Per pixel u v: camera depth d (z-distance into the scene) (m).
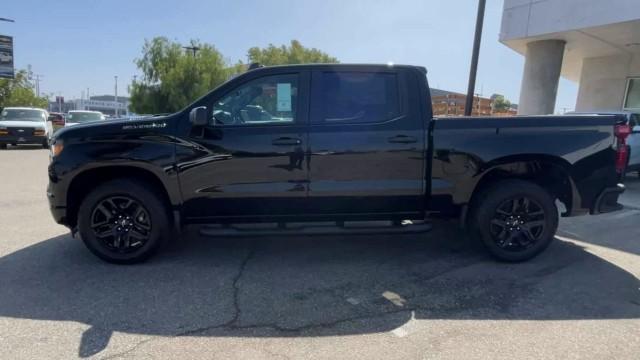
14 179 9.20
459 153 4.18
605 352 2.79
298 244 4.95
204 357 2.70
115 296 3.54
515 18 13.31
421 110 4.18
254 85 4.15
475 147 4.18
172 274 4.02
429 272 4.14
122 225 4.16
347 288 3.76
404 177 4.19
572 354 2.77
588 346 2.86
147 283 3.80
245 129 4.08
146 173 4.18
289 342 2.89
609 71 15.75
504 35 13.71
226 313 3.28
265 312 3.30
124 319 3.17
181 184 4.09
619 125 4.34
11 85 39.84
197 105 4.09
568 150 4.23
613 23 10.94
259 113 4.16
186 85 42.75
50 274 3.98
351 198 4.19
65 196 4.09
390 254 4.65
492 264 4.36
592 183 4.35
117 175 4.23
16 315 3.21
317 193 4.14
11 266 4.17
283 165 4.09
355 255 4.61
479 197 4.32
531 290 3.74
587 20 11.46
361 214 4.29
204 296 3.56
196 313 3.27
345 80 4.17
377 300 3.53
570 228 5.83
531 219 4.37
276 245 4.91
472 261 4.45
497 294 3.66
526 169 4.37
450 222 5.81
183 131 4.05
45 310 3.29
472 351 2.79
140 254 4.19
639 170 9.75
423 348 2.82
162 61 44.38
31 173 10.08
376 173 4.16
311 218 4.26
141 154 4.01
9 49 30.95
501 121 4.19
